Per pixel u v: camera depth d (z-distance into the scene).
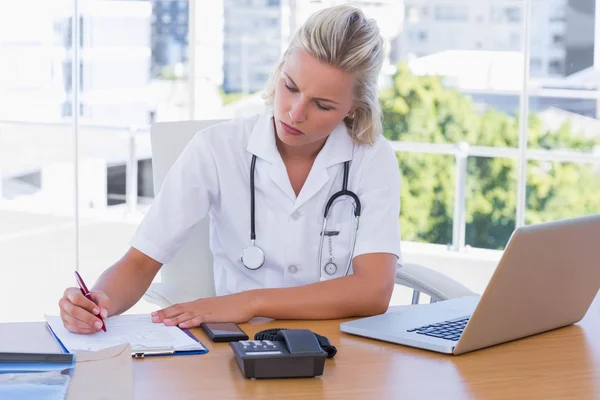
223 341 1.12
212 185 1.54
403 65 3.63
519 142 3.54
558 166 3.54
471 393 0.93
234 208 1.55
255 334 1.14
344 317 1.30
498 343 1.14
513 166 3.59
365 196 1.51
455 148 3.63
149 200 4.31
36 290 3.65
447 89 3.63
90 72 4.10
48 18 4.10
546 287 1.13
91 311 1.14
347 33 1.32
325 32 1.31
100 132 4.23
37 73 4.21
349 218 1.52
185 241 1.54
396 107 3.65
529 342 1.16
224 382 0.95
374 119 1.52
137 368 0.99
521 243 1.02
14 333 1.14
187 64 4.04
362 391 0.93
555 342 1.17
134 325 1.18
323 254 1.52
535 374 1.01
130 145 4.23
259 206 1.54
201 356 1.05
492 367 1.03
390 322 1.21
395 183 1.55
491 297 1.04
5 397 0.84
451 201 3.67
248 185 1.54
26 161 4.43
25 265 3.90
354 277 1.37
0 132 4.39
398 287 3.11
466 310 1.31
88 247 4.14
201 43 3.84
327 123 1.36
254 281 1.56
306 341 0.98
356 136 1.54
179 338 1.11
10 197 4.45
